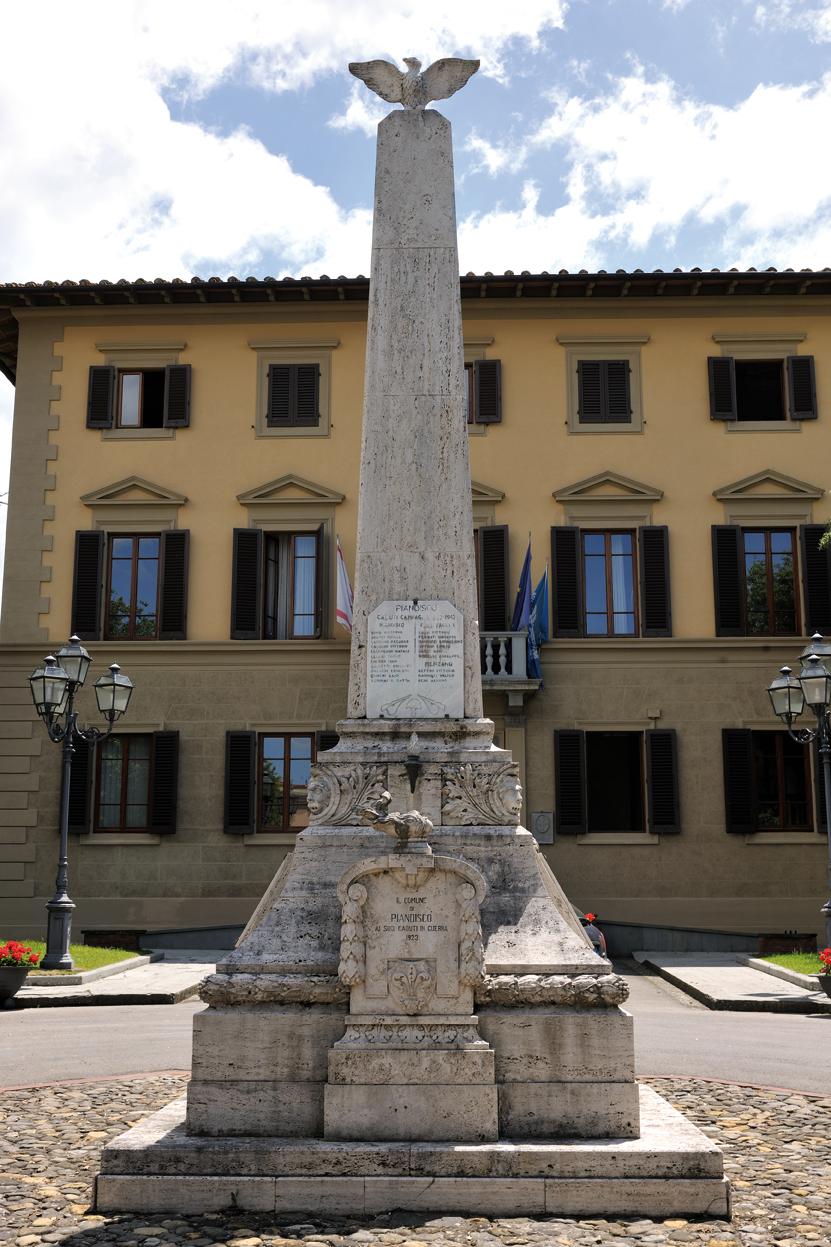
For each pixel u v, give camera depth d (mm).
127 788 25547
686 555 25906
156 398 27375
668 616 25484
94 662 25609
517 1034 6320
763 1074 10117
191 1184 5840
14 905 25000
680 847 24703
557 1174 5902
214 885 24844
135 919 24781
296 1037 6363
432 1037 6277
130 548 26422
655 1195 5809
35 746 25469
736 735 24969
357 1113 6172
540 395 26516
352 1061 6223
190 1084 6336
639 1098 6910
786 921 24422
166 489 26266
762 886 24562
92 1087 9227
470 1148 5969
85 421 26719
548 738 25156
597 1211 5793
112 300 26766
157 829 24922
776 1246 5309
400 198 8750
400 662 7949
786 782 25219
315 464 26438
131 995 15742
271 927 6773
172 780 25062
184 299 26750
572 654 25359
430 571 8086
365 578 8109
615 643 25328
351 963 6352
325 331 26953
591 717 25188
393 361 8445
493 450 26328
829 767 17625
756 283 26141
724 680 25297
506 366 26641
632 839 24719
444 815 7305
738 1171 6633
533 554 25953
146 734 25609
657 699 25234
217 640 25625
